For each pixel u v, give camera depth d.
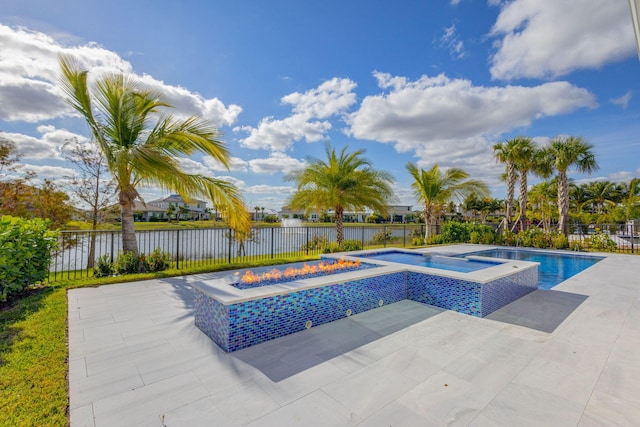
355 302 4.05
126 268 6.38
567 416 1.92
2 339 3.00
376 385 2.27
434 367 2.56
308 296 3.51
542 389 2.23
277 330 3.21
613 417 1.91
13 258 4.13
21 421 1.79
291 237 11.66
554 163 14.02
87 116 6.25
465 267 6.38
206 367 2.54
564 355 2.80
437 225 15.27
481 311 3.94
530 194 25.02
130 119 6.48
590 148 13.35
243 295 3.04
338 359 2.71
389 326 3.57
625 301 4.68
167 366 2.55
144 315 3.84
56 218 8.43
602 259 9.51
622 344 3.06
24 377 2.28
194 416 1.89
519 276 4.91
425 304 4.54
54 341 2.97
